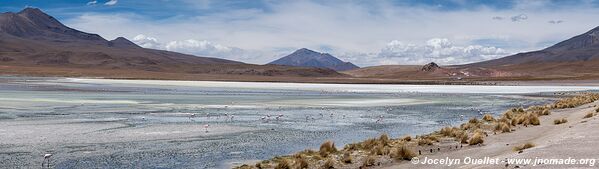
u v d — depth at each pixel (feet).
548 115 124.47
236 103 180.24
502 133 89.30
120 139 88.22
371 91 304.30
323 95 246.88
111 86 325.62
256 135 96.48
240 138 92.27
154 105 164.45
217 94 243.40
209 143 85.92
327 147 73.51
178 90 284.82
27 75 565.12
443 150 72.59
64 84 342.03
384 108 165.99
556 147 58.03
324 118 130.21
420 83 497.05
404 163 63.41
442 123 122.72
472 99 229.04
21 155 71.87
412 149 73.82
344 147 78.33
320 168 61.93
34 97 191.83
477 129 90.38
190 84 393.09
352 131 104.99
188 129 103.14
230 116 131.64
